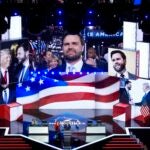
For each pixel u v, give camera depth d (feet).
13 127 54.70
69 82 62.39
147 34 50.44
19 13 47.50
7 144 43.21
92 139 49.78
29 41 59.00
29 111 61.93
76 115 60.03
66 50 59.93
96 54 59.57
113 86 62.08
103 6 45.83
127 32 56.49
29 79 61.11
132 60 56.80
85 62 60.34
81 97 62.95
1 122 57.11
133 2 45.83
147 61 56.18
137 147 41.96
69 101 63.05
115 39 57.67
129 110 58.34
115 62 58.39
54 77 61.82
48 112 61.41
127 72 57.62
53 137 50.55
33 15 47.44
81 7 45.70
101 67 59.82
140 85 57.31
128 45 56.85
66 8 45.96
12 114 57.82
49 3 46.39
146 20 47.21
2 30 48.19
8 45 56.85
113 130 53.42
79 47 59.67
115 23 47.44
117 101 62.28
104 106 62.90
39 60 60.18
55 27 58.95
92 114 60.70
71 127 54.39
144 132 53.31
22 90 61.52
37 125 52.39
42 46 59.62
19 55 58.29
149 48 55.72
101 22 47.75
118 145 42.80
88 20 47.47
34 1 46.44
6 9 46.65
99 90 62.69
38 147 48.03
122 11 46.32
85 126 54.80
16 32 57.21
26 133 52.01
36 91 62.28
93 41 59.16
